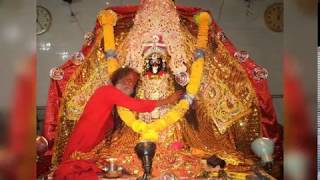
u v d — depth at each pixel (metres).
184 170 1.77
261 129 1.87
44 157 1.78
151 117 1.88
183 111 1.89
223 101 1.92
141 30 1.93
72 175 1.70
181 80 1.92
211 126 1.92
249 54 1.86
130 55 1.92
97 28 1.87
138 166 1.78
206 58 1.92
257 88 1.87
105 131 1.86
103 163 1.77
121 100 1.84
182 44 1.94
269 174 1.76
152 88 1.91
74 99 1.85
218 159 1.78
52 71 1.81
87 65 1.87
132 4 1.92
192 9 1.92
